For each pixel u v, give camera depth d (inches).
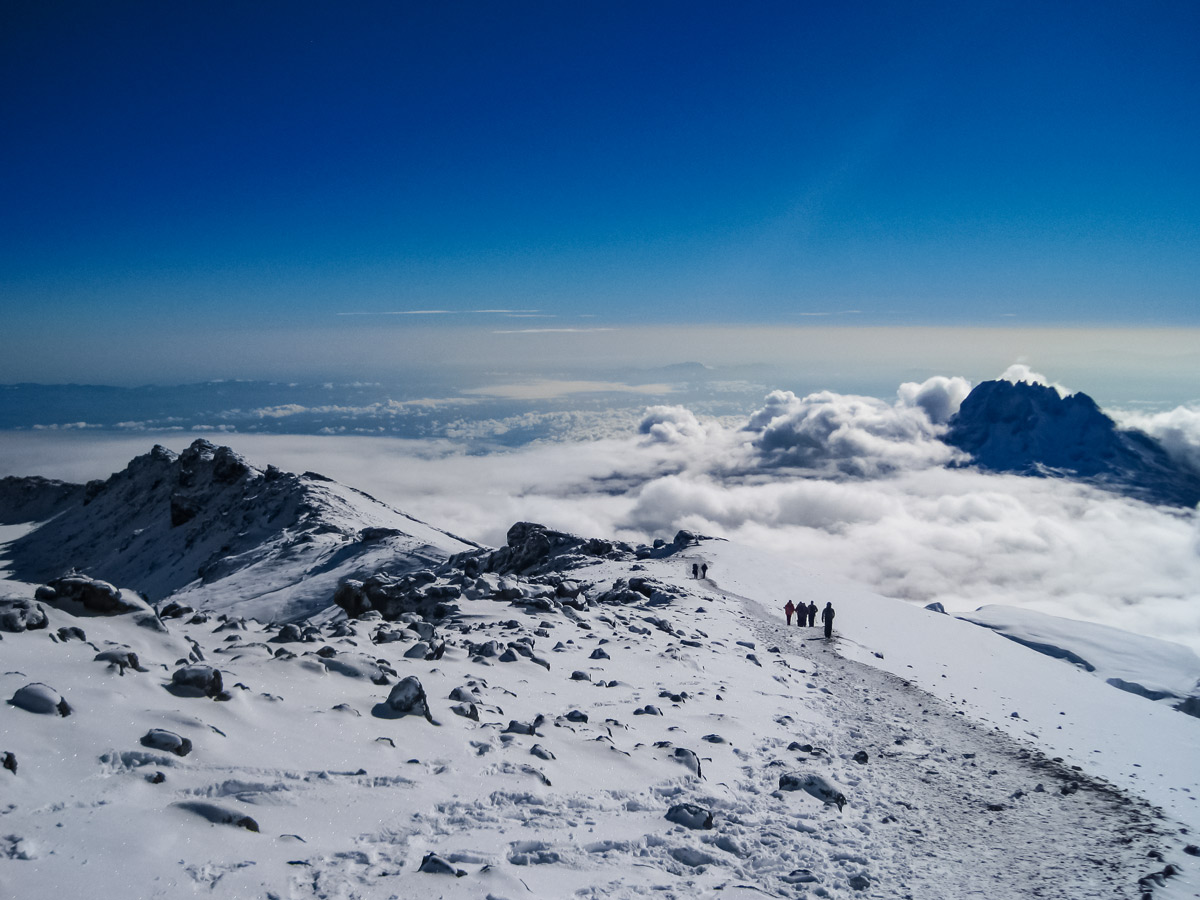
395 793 255.4
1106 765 546.0
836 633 1113.4
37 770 200.2
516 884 209.2
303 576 3157.0
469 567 1955.0
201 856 188.1
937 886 285.1
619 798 306.0
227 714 271.7
